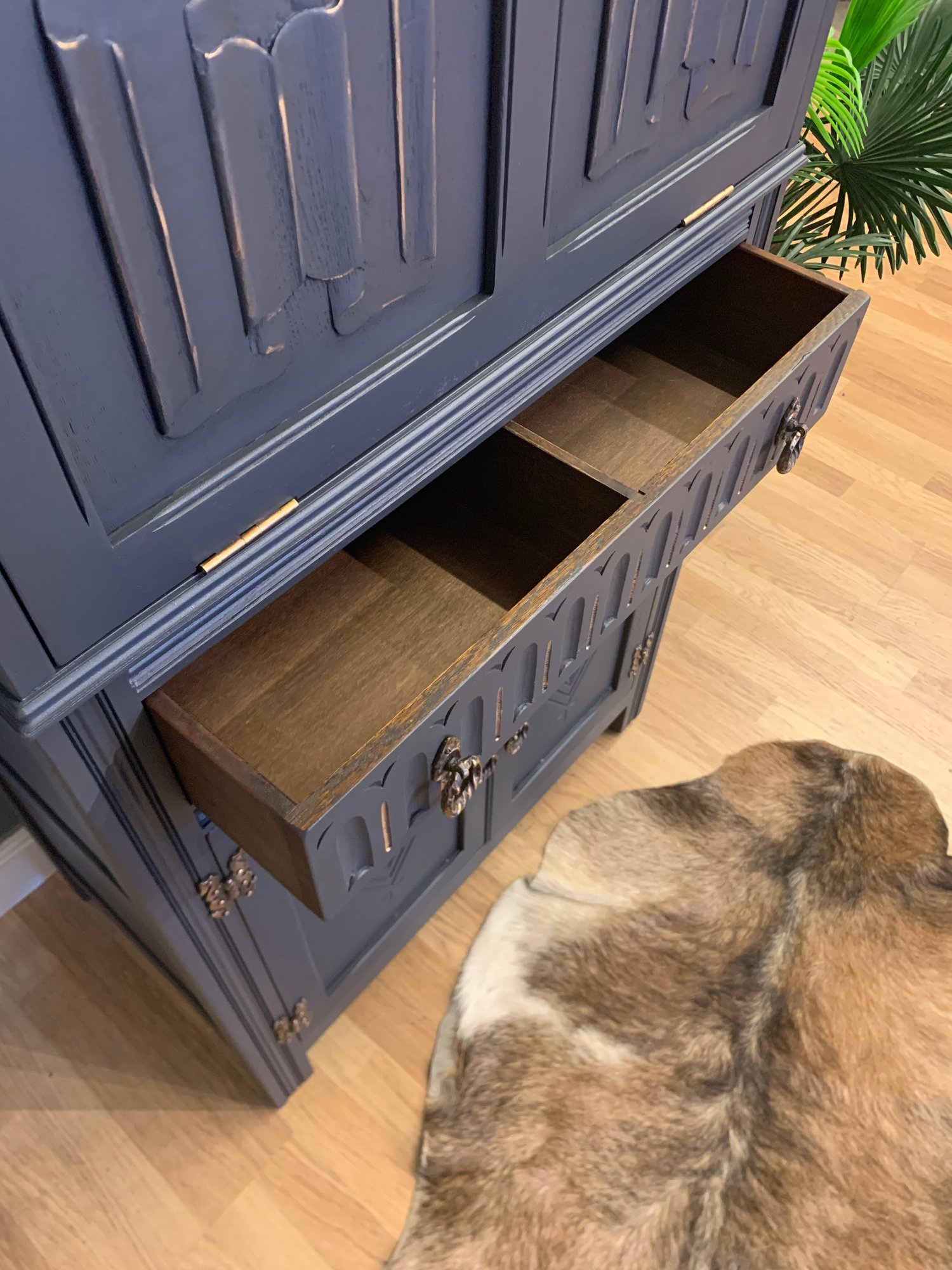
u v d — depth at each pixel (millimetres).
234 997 981
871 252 1480
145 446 547
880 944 1373
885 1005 1318
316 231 556
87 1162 1188
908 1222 1158
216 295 522
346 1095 1241
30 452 478
